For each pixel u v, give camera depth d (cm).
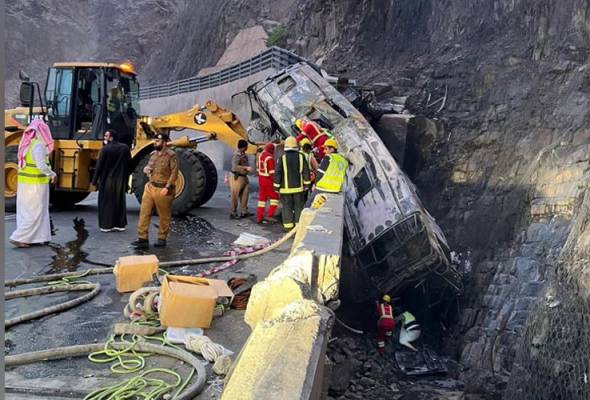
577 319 916
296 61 2127
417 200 1131
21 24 6706
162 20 6981
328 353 1030
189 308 483
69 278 669
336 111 1279
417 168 1795
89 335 493
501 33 2091
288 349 234
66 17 7175
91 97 1149
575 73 1644
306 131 1162
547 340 955
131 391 378
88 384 393
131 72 1193
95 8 7400
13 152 1178
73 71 1133
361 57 2814
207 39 4544
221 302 549
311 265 378
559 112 1571
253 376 212
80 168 1138
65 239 894
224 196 1562
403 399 984
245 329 508
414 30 2580
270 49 2234
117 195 961
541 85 1722
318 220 556
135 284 622
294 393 191
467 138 1755
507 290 1284
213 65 4341
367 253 1145
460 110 1912
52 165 1135
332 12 3141
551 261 1198
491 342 1197
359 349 1117
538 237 1307
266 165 1094
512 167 1567
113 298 600
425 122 1812
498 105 1802
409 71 2275
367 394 987
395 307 1280
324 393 434
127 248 844
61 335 491
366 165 1161
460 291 1224
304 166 996
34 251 806
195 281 524
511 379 1033
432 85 2102
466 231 1560
